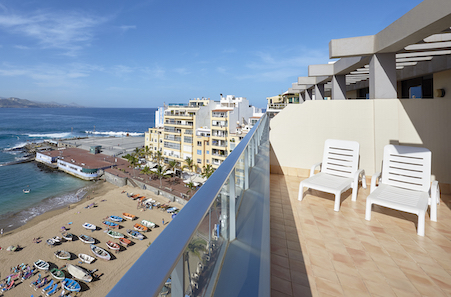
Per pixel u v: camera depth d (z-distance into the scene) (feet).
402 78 35.14
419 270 8.89
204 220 3.03
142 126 441.27
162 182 124.67
